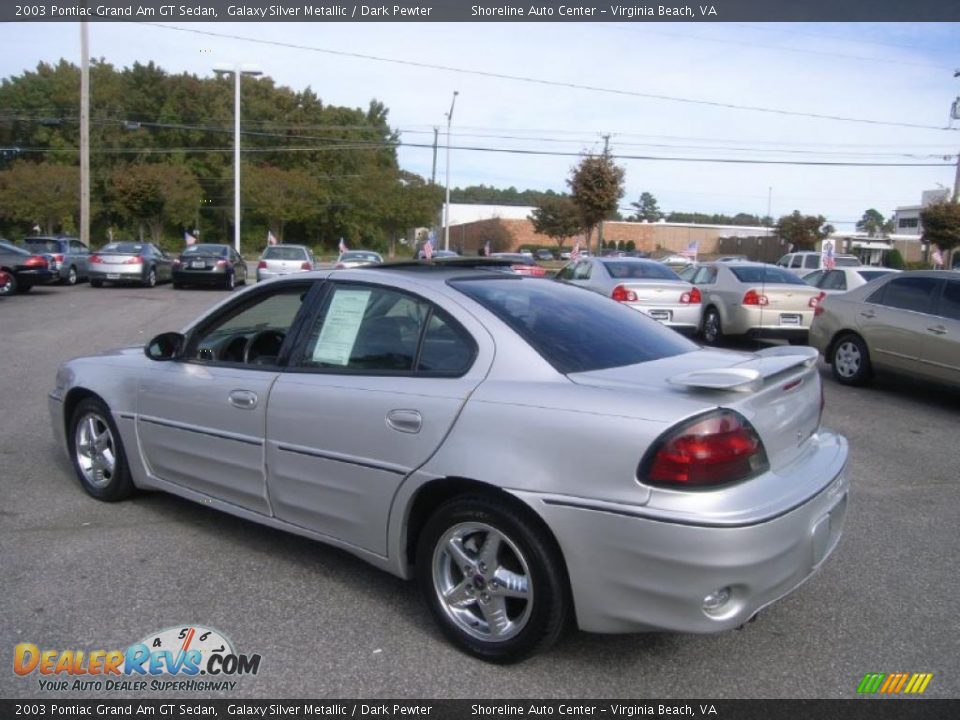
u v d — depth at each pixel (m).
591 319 3.87
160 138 68.25
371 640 3.47
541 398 3.15
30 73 66.56
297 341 4.02
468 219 90.06
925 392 9.53
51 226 56.47
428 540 3.40
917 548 4.61
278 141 71.19
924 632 3.63
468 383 3.36
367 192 73.44
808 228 57.06
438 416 3.33
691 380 3.00
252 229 70.38
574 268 14.94
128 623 3.58
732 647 3.48
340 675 3.22
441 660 3.34
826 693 3.15
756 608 2.95
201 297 20.77
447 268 4.22
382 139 78.25
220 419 4.19
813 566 3.22
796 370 3.46
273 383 3.95
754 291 12.81
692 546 2.80
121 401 4.78
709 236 84.56
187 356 4.54
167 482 4.62
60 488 5.32
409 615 3.70
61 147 65.12
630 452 2.90
